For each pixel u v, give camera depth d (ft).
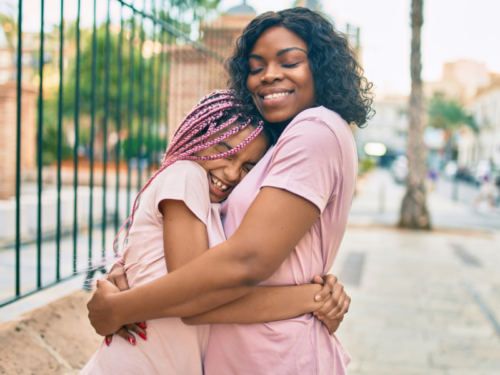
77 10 7.23
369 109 4.30
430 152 157.28
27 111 42.19
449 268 19.77
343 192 3.73
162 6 10.07
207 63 13.88
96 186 45.44
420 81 31.14
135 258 3.79
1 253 16.29
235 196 3.79
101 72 47.37
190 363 3.75
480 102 123.54
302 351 3.69
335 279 4.02
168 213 3.54
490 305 14.57
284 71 3.90
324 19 4.02
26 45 42.96
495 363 10.37
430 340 11.68
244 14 20.99
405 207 32.04
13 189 30.12
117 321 3.48
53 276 13.01
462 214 44.42
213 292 3.25
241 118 3.92
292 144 3.49
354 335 11.96
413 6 30.35
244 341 3.65
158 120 10.59
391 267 19.75
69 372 5.49
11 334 5.41
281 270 3.75
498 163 100.07
